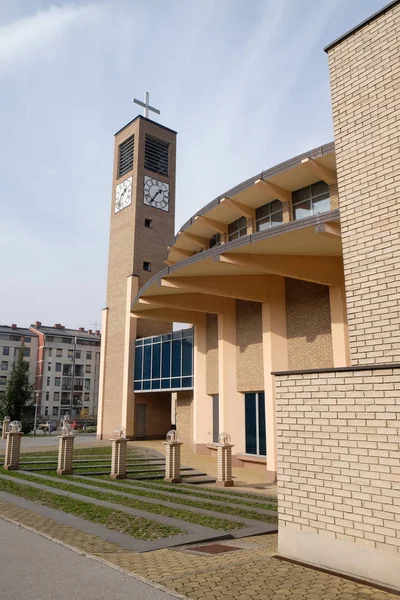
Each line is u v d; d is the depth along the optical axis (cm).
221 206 2134
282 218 1939
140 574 565
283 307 1898
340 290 1633
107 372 3675
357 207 736
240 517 962
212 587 514
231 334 2200
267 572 564
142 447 2795
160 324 3669
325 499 586
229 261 1545
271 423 1805
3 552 660
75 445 2962
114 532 800
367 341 687
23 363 4841
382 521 526
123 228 3784
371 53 762
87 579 545
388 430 539
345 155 771
